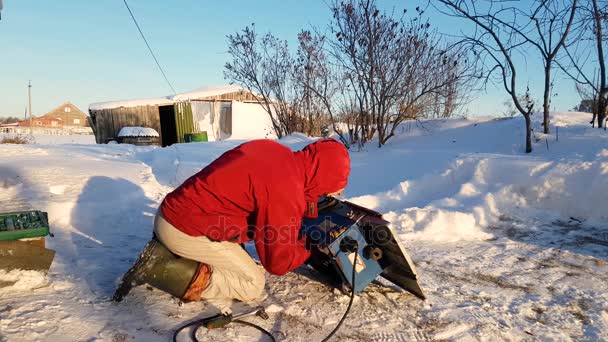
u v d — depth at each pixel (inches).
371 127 367.2
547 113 284.4
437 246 178.1
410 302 125.6
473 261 161.0
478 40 279.4
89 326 102.0
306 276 139.8
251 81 492.7
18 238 115.6
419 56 344.8
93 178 250.2
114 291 121.3
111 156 404.2
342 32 349.1
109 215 200.5
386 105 349.1
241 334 104.1
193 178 106.8
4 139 813.9
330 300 124.3
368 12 342.3
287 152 106.4
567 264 157.8
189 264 112.6
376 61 345.4
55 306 109.4
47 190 221.5
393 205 231.8
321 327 110.1
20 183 239.0
